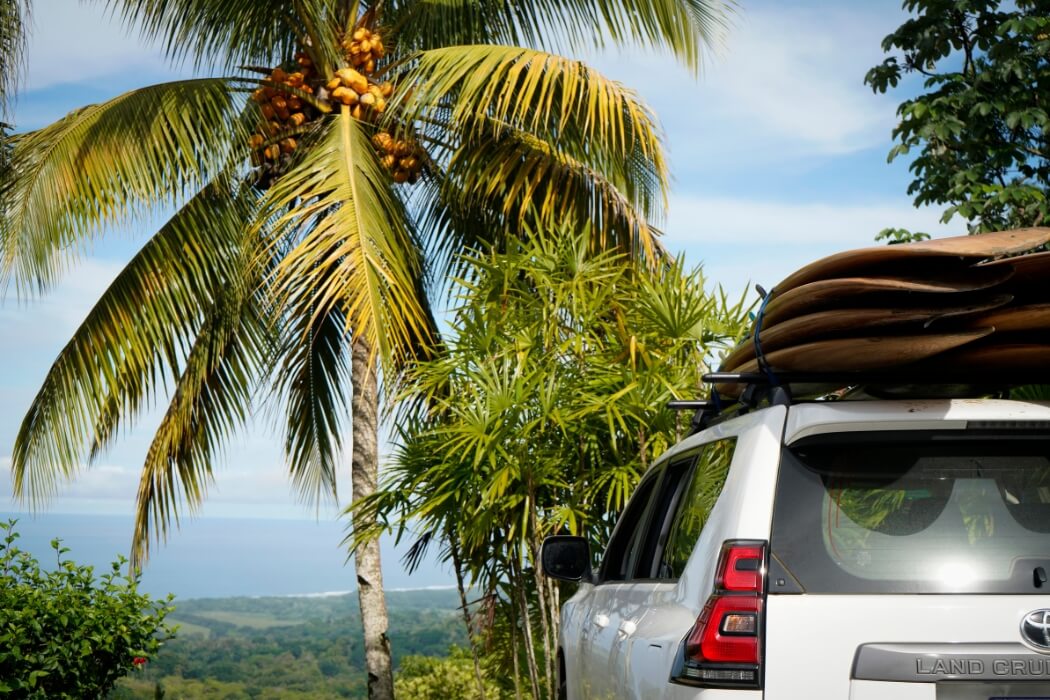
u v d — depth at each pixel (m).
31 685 6.73
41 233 10.38
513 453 7.35
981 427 2.58
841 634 2.38
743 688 2.38
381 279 9.52
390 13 12.45
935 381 2.78
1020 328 2.63
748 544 2.50
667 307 7.45
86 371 11.39
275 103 11.37
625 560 4.05
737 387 3.59
